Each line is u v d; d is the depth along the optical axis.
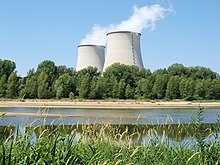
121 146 7.28
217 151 6.00
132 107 62.88
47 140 5.79
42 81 79.38
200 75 99.44
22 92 76.88
